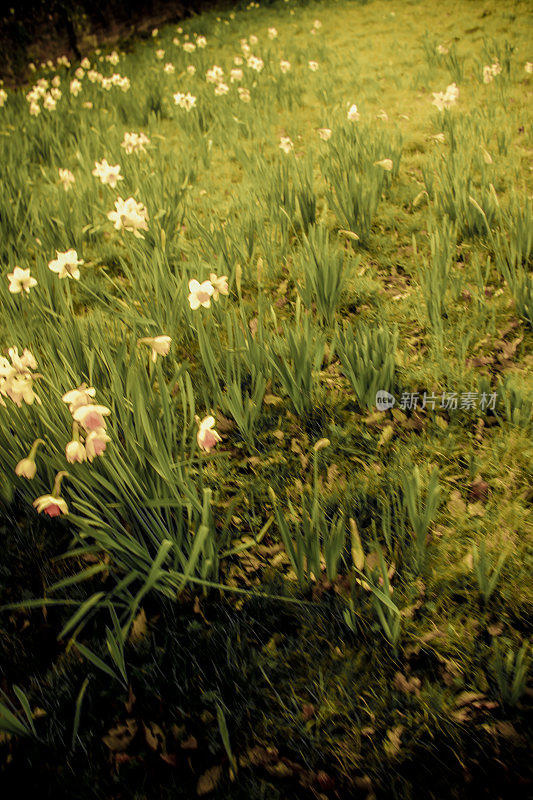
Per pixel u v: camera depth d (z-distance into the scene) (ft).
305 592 6.57
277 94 23.12
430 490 6.29
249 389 9.52
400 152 15.10
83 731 5.68
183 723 5.68
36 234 13.79
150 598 6.77
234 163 18.26
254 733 5.54
